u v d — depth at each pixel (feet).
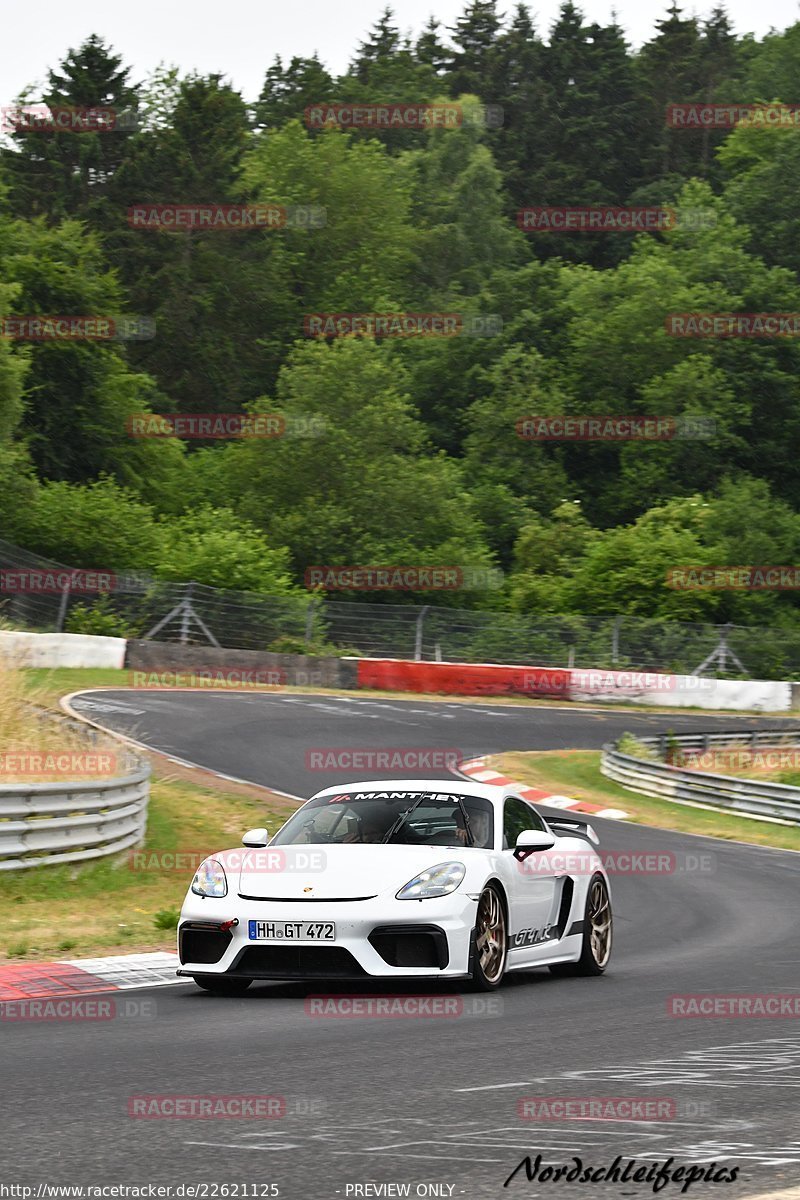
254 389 456.86
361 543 308.40
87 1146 26.02
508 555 356.18
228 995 48.49
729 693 229.86
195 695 181.16
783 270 414.00
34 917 65.51
